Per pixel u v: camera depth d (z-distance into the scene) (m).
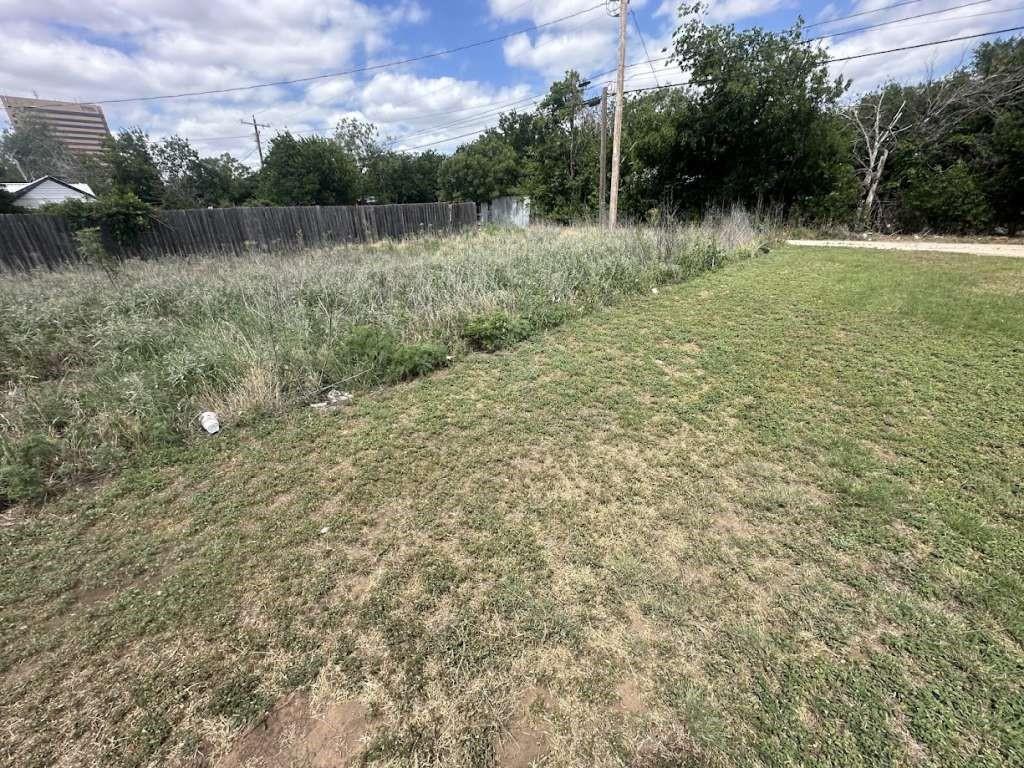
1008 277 6.95
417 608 1.80
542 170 22.25
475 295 5.75
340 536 2.21
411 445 3.00
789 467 2.61
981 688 1.44
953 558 1.94
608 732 1.36
